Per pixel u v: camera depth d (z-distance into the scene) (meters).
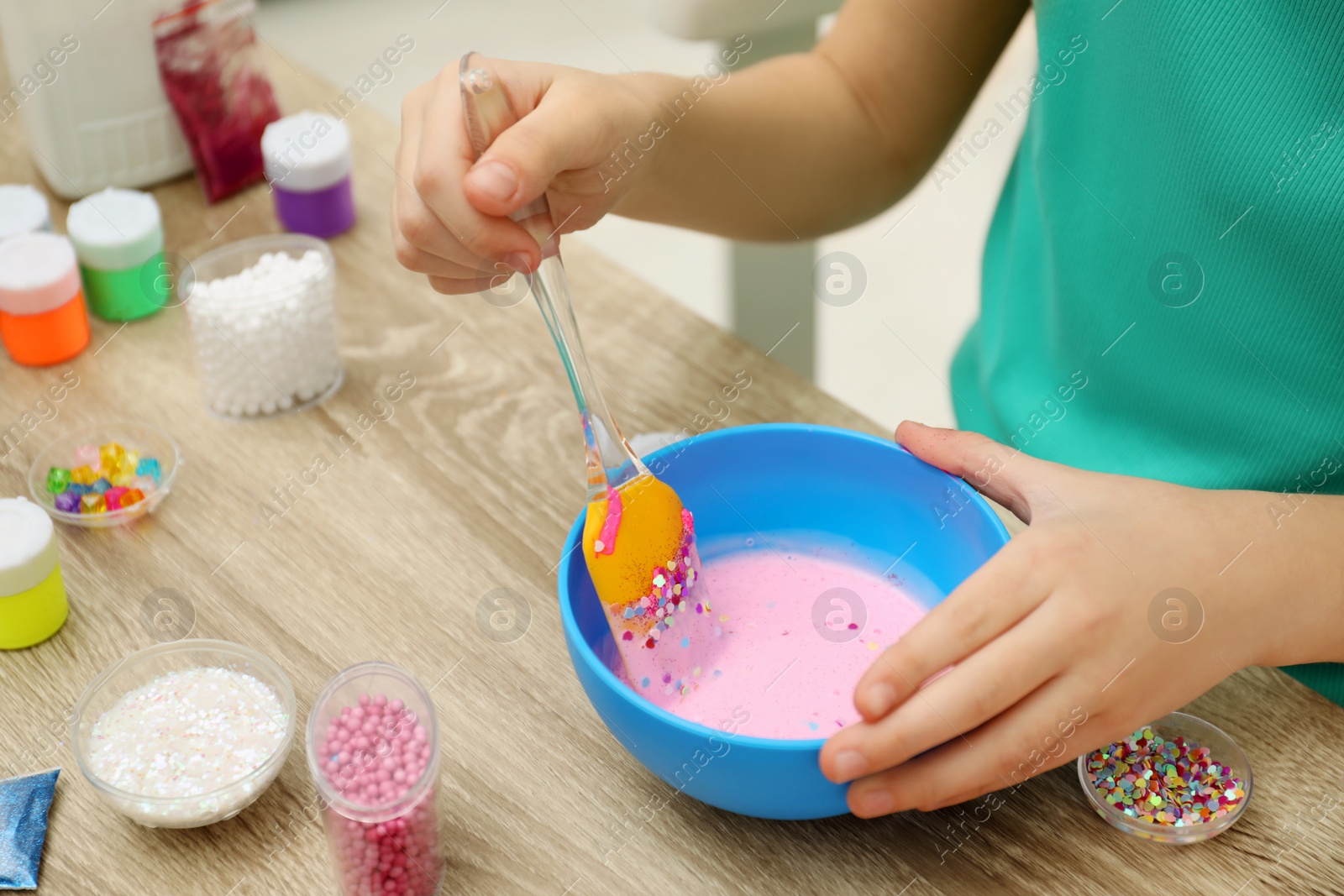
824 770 0.60
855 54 1.08
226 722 0.71
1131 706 0.65
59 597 0.78
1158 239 0.89
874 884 0.65
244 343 0.92
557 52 3.06
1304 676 0.81
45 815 0.67
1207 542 0.68
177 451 0.90
